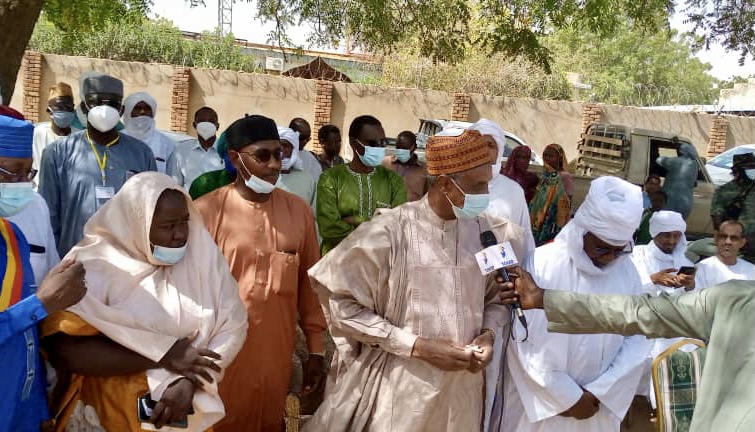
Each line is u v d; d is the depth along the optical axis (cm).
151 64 1722
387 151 1113
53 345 247
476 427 282
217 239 331
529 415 293
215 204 338
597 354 294
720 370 200
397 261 271
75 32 862
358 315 272
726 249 488
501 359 309
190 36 2505
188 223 266
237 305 276
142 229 252
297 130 756
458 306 272
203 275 268
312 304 359
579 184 1054
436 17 874
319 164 760
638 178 1083
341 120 1770
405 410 269
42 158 441
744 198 671
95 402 255
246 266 330
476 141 263
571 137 1820
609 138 1179
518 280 253
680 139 1080
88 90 465
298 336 532
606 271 297
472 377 278
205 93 1734
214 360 257
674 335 221
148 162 473
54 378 262
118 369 245
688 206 1011
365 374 280
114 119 439
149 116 652
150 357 243
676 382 304
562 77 2316
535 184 802
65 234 441
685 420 303
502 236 294
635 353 297
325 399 295
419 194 711
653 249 498
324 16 863
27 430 241
